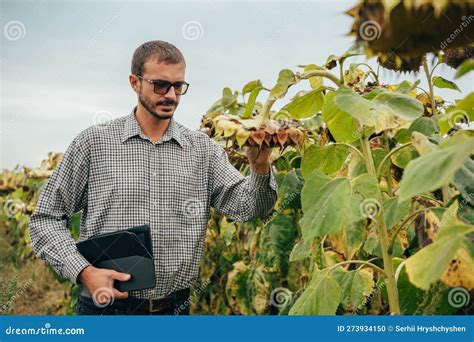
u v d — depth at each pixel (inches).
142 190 100.7
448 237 44.1
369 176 70.9
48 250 98.5
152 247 96.0
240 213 103.4
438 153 42.4
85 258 95.5
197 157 105.1
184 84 100.1
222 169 105.7
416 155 99.6
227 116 85.1
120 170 100.7
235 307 135.4
